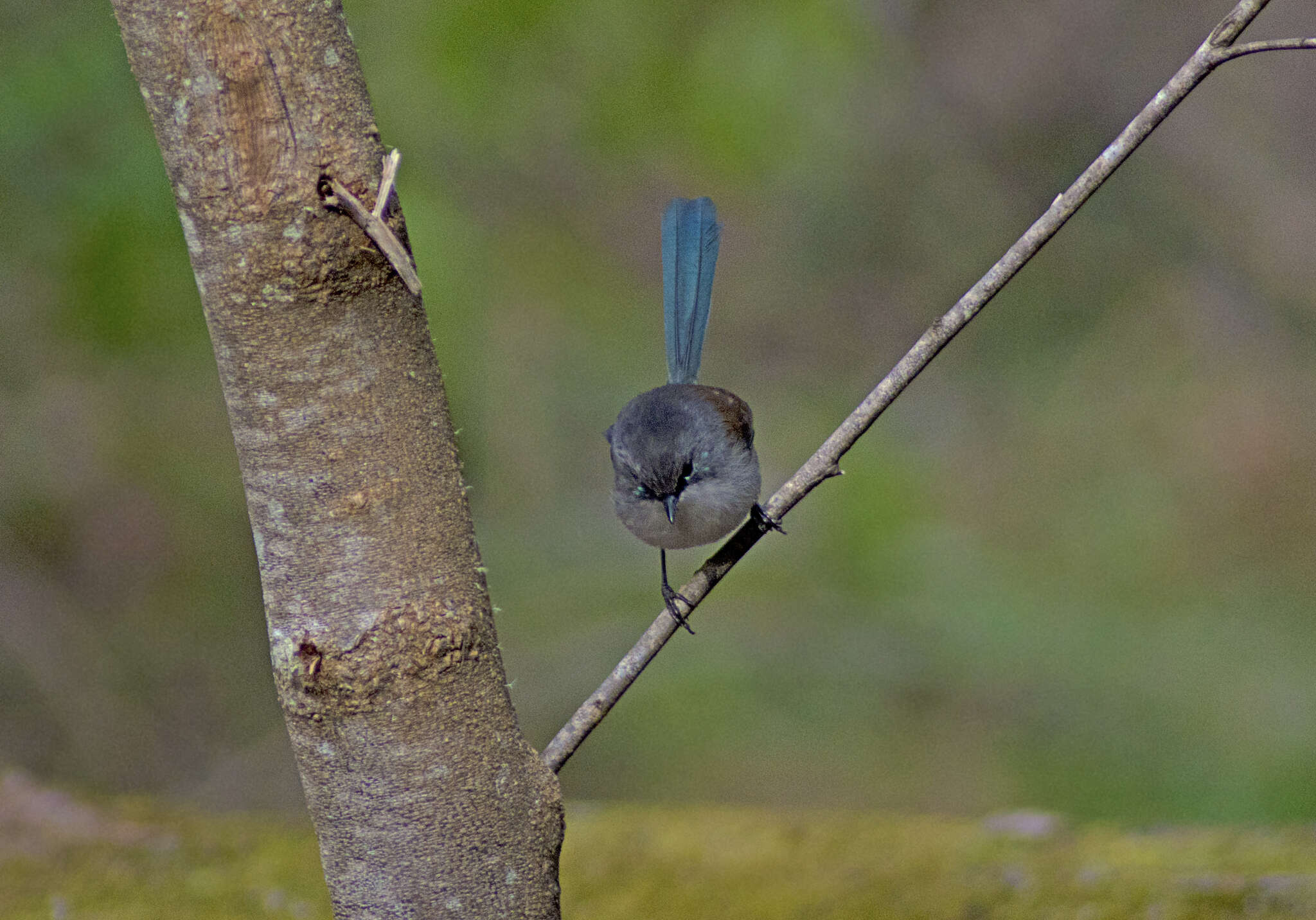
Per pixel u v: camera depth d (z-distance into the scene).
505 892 3.77
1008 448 17.67
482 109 10.52
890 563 14.59
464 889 3.72
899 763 12.85
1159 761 12.37
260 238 3.39
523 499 15.65
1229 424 17.16
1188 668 13.48
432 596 3.62
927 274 19.91
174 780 12.88
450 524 3.68
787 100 10.85
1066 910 5.67
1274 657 13.62
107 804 7.33
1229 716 12.70
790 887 6.16
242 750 13.20
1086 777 12.33
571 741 4.04
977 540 15.76
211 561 13.79
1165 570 15.45
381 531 3.57
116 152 9.87
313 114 3.38
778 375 19.56
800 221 19.80
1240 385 17.70
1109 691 13.21
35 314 11.05
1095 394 18.19
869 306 19.95
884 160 19.56
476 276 10.91
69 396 13.12
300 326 3.46
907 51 19.58
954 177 19.88
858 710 13.53
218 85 3.32
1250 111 19.12
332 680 3.56
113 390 13.27
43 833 6.91
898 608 14.29
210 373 12.98
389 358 3.57
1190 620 14.45
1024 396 18.55
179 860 6.68
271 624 3.67
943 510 16.34
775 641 14.18
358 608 3.57
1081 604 14.81
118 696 13.23
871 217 19.84
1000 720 13.18
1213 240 19.08
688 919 5.91
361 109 3.49
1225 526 16.08
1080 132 19.83
